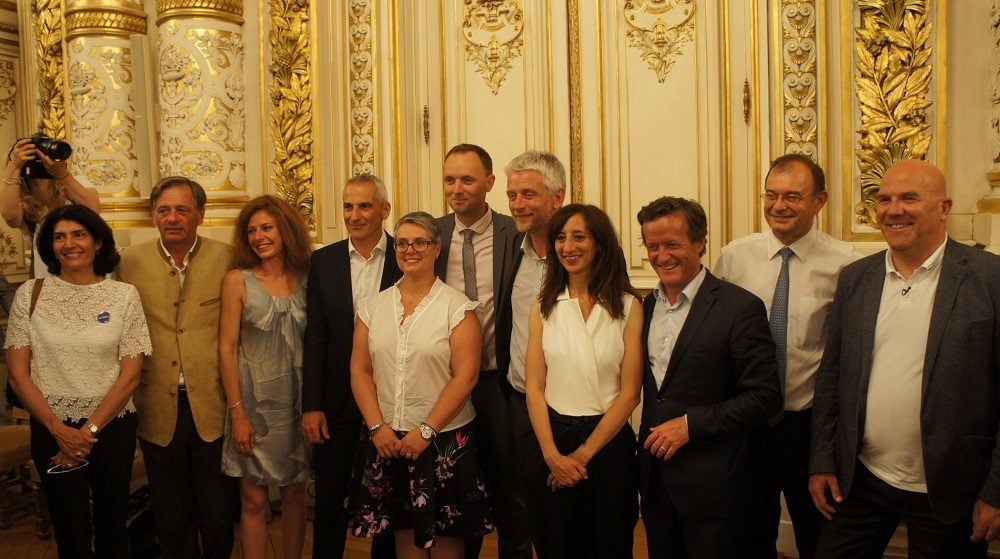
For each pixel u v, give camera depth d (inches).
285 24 158.2
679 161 144.0
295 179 159.9
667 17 143.4
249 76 161.9
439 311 103.1
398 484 103.0
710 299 88.4
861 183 123.3
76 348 103.5
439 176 159.6
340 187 157.2
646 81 145.6
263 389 110.3
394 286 107.0
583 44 149.6
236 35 160.4
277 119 160.4
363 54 154.2
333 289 112.0
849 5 122.6
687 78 142.8
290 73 158.7
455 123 158.6
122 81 168.6
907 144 120.1
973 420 79.5
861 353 85.5
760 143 131.0
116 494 107.0
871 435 84.7
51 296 104.7
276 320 110.7
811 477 89.9
